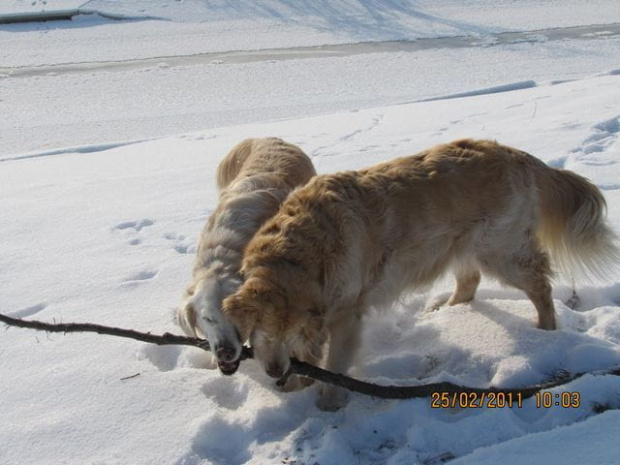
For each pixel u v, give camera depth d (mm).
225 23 11281
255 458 1769
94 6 12203
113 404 1944
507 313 2271
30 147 5742
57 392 2002
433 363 2107
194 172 4016
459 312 2289
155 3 12414
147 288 2568
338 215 1966
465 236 2141
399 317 2369
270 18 11516
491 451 1652
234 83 7852
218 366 1935
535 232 2217
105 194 3725
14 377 2078
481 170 2131
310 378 2059
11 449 1810
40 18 11812
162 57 9430
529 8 11758
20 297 2561
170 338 2049
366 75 7934
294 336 1855
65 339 2264
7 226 3289
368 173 2104
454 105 5258
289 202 2029
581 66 7781
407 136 4215
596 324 2205
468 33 10211
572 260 2316
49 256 2912
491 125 4219
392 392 1868
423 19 11258
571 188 2268
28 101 7410
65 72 8766
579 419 1815
